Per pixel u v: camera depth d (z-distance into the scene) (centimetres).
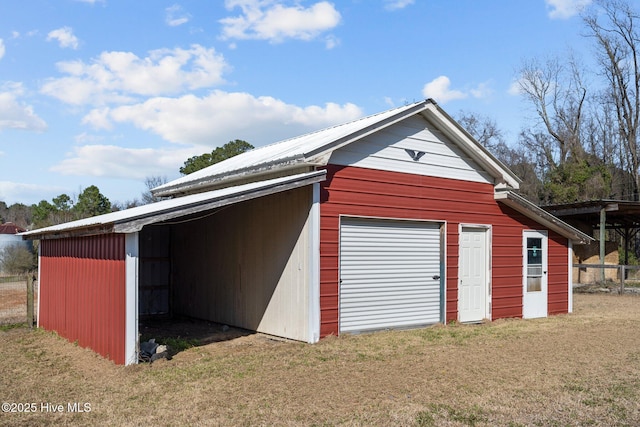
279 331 1036
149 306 1479
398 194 1109
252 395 639
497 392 657
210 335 1088
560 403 619
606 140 4238
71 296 1017
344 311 1022
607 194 3547
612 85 3884
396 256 1112
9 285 2119
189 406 597
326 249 987
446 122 1168
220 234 1255
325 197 992
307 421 552
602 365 800
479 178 1273
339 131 1199
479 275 1267
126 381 697
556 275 1426
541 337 1030
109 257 840
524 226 1361
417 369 765
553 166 4188
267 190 901
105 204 3934
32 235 1225
